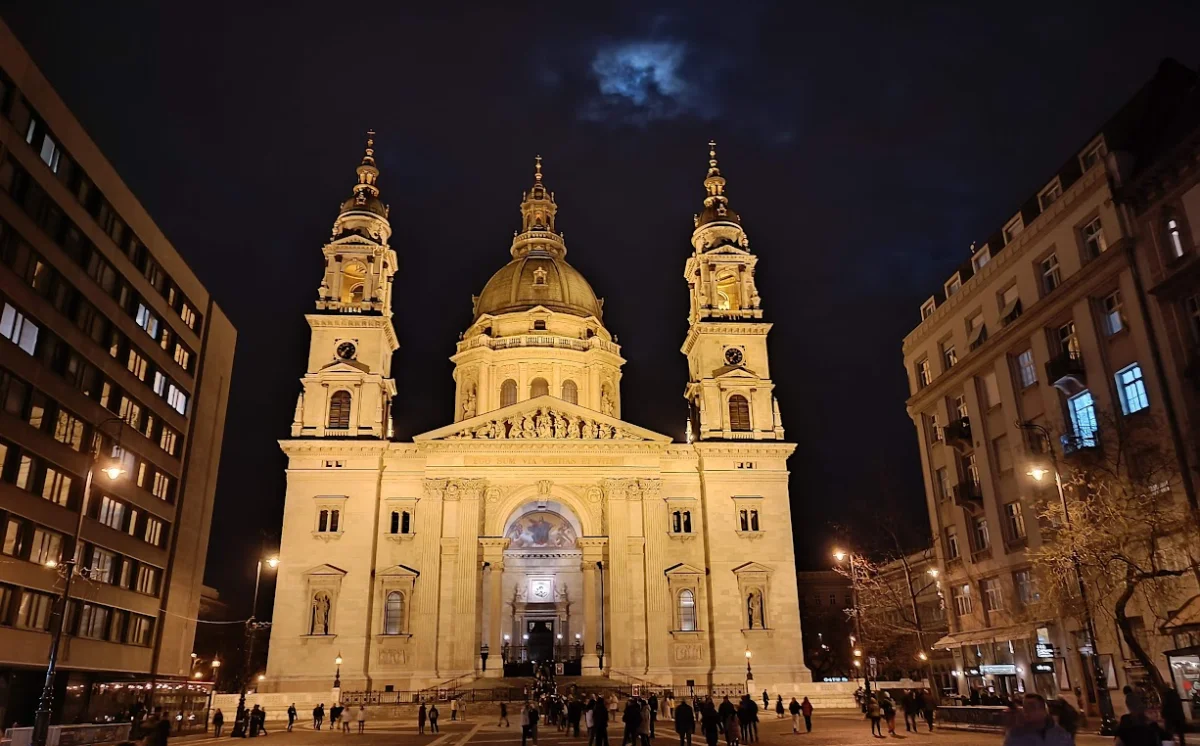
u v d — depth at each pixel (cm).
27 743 3762
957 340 6000
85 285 5331
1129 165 4438
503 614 9994
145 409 6184
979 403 5609
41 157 4859
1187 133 4169
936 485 6266
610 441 8944
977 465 5628
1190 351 4006
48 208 4944
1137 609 4172
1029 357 5162
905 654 9431
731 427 9450
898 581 9656
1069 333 4831
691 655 8431
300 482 8631
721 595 8681
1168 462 3916
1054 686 4784
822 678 12219
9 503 4594
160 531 6438
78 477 5262
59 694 5147
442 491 8656
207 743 4981
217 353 7512
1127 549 3891
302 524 8512
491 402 10788
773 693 8019
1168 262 4159
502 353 10938
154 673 6275
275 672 8038
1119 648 4062
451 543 8481
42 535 4928
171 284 6612
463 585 8325
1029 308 5050
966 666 5791
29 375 4762
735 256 10181
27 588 4744
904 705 4762
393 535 8550
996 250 5766
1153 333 4191
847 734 4697
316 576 8288
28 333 4756
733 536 8894
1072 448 4475
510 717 7075
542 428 9031
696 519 8931
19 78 4612
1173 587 3825
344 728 5916
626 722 3612
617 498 8781
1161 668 3975
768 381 9575
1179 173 4088
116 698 5659
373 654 8125
